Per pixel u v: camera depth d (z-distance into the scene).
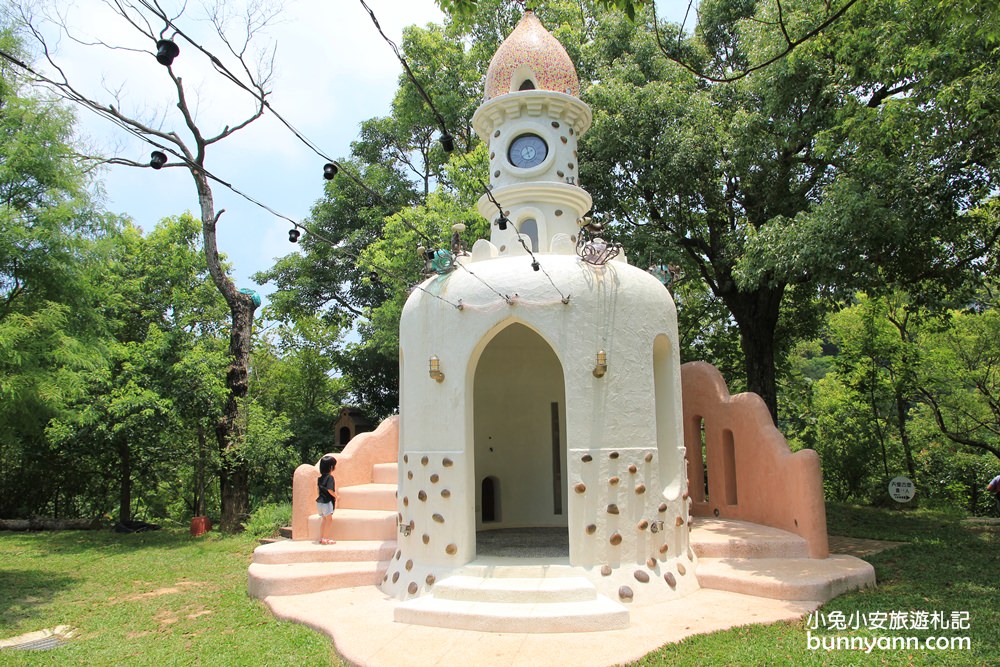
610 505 8.12
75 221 10.98
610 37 17.50
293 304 24.55
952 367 18.59
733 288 16.66
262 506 18.67
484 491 11.59
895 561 10.17
